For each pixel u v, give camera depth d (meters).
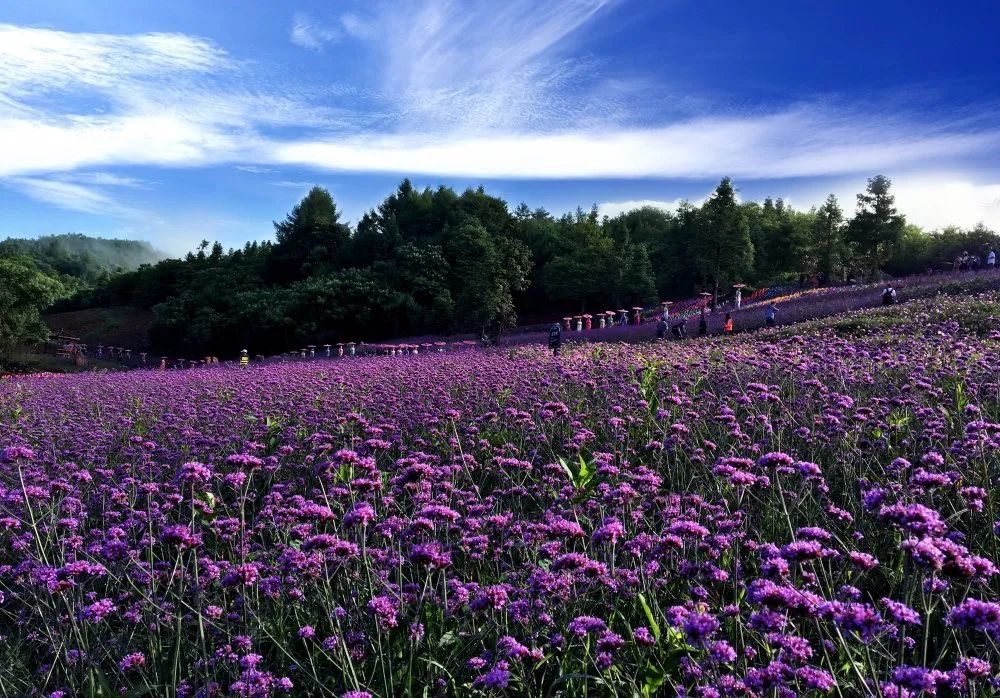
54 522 5.65
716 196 70.19
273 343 80.56
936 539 3.11
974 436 6.09
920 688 2.70
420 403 12.04
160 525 6.13
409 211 120.12
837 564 4.65
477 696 3.68
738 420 8.84
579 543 4.82
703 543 4.48
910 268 100.56
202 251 126.31
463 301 68.88
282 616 4.35
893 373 11.38
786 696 3.01
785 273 101.69
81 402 17.08
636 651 3.59
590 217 137.12
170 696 3.84
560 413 8.26
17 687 4.07
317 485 7.80
